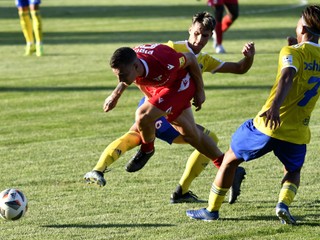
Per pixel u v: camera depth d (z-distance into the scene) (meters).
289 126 20.83
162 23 87.38
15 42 74.50
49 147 32.59
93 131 35.84
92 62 59.00
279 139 20.81
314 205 23.69
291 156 21.25
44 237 20.86
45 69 56.03
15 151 31.92
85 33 79.69
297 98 20.66
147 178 27.45
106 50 65.75
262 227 21.52
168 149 31.98
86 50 66.38
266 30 78.88
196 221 22.30
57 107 41.94
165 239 20.53
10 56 63.97
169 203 24.31
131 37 74.56
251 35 74.69
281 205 21.14
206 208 22.58
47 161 30.11
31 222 22.31
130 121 38.06
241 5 111.44
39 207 23.88
